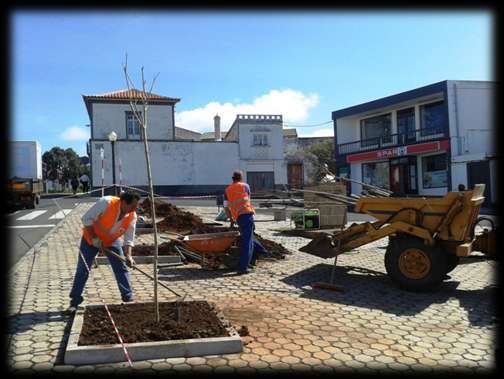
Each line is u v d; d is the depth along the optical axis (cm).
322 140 5625
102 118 3975
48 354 429
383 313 591
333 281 766
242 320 545
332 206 1361
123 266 586
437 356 452
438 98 2847
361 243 771
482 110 2745
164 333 454
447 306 629
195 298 638
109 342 432
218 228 1203
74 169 5719
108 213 555
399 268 714
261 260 924
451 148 2670
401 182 3089
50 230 1381
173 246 922
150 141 3962
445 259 692
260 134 4294
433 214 709
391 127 3225
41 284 703
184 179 4053
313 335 500
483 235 762
